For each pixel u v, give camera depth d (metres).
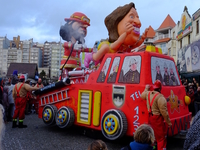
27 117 9.81
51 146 5.13
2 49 116.19
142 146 2.58
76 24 7.25
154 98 4.32
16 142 5.43
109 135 4.91
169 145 5.33
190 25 21.95
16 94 7.17
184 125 5.43
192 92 9.77
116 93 5.09
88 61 7.46
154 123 4.30
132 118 4.74
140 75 4.83
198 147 1.79
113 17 6.59
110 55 5.64
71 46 7.12
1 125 1.95
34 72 40.47
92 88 5.62
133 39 6.35
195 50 20.59
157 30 39.97
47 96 6.89
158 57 5.25
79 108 5.89
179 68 25.34
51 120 6.42
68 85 6.25
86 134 6.17
